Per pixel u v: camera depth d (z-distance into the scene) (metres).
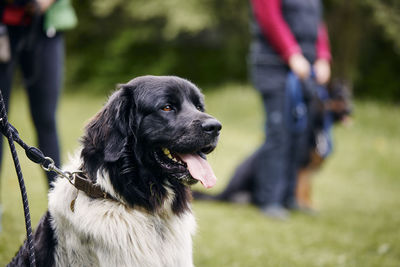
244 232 5.30
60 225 2.72
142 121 2.91
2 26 3.71
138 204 2.77
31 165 7.66
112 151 2.71
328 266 4.27
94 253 2.63
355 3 16.73
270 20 5.76
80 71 23.61
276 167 6.21
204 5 17.44
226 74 21.72
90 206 2.66
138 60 22.20
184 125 2.94
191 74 21.94
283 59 5.86
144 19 19.23
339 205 7.33
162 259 2.77
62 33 4.36
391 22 16.36
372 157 11.01
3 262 3.62
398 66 20.83
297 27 6.05
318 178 9.45
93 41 23.88
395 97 20.36
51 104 4.23
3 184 6.33
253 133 13.60
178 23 17.06
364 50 20.45
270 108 6.09
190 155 2.98
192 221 3.08
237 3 17.86
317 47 6.38
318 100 6.97
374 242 5.12
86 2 22.11
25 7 3.88
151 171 2.89
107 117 2.80
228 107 15.70
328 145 7.05
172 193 2.95
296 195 6.93
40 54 4.12
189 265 2.93
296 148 6.77
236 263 4.18
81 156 2.84
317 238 5.23
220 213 6.24
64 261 2.72
